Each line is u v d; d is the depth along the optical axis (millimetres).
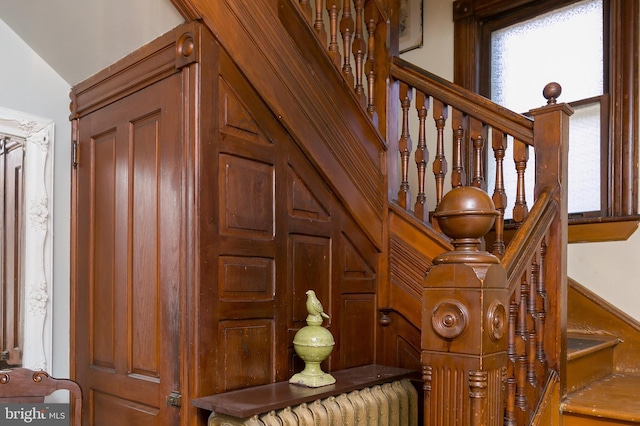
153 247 1915
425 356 1345
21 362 2271
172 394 1764
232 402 1631
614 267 2818
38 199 2355
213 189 1789
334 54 2260
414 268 2357
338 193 2244
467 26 3609
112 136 2178
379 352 2436
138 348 1962
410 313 2354
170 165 1845
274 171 2004
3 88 2287
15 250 2283
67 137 2500
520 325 1812
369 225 2383
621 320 2754
